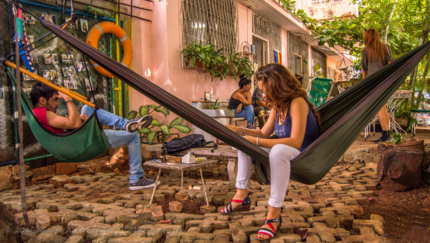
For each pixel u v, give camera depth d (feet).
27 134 11.00
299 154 5.98
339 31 22.97
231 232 6.34
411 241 5.65
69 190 9.77
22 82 10.77
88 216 7.23
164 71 15.60
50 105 9.07
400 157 8.48
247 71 20.22
